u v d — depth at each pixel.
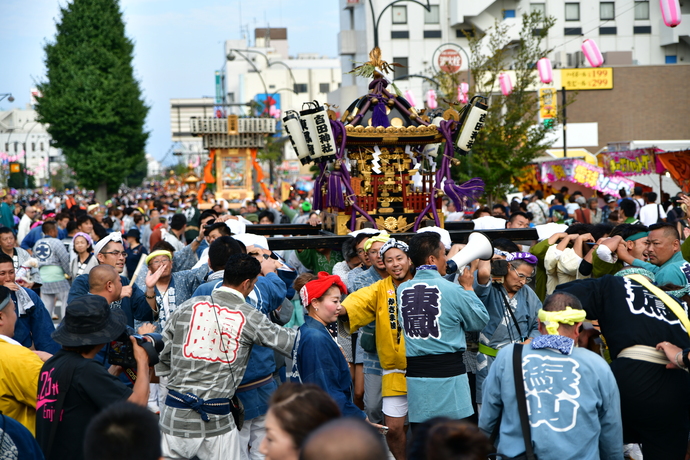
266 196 28.72
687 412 4.60
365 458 2.01
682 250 6.37
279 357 6.13
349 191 7.64
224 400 4.45
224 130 28.73
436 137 7.91
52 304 11.58
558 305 4.00
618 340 4.55
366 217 7.70
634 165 18.75
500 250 6.23
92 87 44.66
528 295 5.86
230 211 22.64
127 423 2.63
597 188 20.69
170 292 6.48
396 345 5.34
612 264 6.51
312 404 2.69
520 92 21.28
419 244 5.15
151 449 2.63
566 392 3.76
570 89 40.34
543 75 15.95
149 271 6.41
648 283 4.71
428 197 7.96
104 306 4.07
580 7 44.31
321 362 4.79
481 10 41.72
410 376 5.05
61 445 3.87
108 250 7.07
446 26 43.66
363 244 6.54
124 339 4.23
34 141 123.19
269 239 7.38
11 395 4.27
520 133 20.77
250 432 5.40
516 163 20.69
